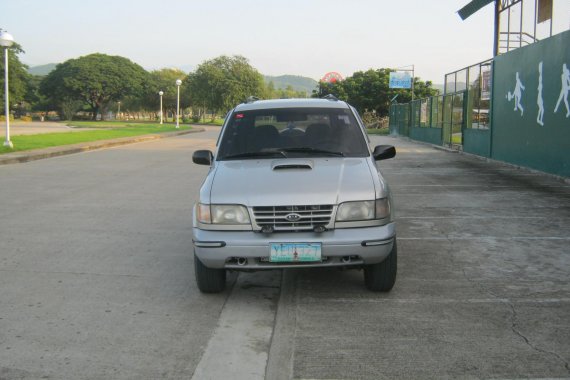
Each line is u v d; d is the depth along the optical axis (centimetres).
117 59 8900
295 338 430
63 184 1291
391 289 539
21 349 414
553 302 503
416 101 3328
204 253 482
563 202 1014
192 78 8150
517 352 400
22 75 7894
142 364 391
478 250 685
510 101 1650
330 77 6475
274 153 573
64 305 506
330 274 596
